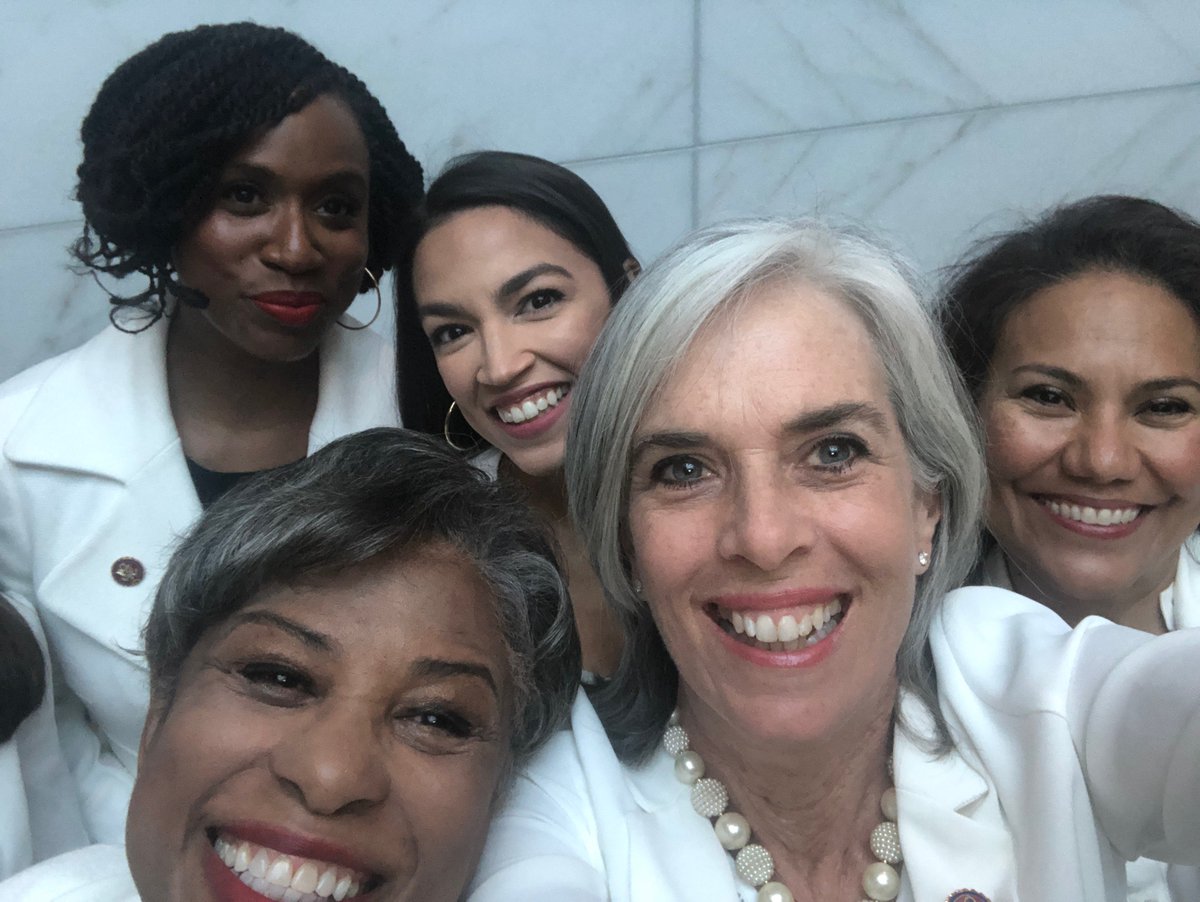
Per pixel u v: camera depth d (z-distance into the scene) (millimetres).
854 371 968
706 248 994
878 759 1102
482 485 1049
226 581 944
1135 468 1420
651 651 1176
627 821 1080
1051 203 2447
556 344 1592
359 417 1729
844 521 960
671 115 2549
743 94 2523
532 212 1582
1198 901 1225
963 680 1099
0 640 1367
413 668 922
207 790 915
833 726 1001
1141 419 1431
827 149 2520
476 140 2578
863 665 1003
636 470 1021
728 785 1123
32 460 1541
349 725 899
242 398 1658
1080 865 950
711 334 967
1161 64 2363
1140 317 1392
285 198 1471
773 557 929
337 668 918
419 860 924
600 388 1025
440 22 2516
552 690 1107
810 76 2496
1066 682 1015
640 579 1095
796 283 983
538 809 1094
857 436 969
